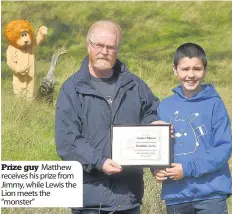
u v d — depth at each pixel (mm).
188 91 4855
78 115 4684
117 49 4688
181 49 4824
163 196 4855
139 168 4781
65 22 21250
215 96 4812
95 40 4625
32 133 10320
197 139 4734
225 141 4707
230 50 18953
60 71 17328
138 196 4832
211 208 4742
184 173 4656
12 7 21500
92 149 4594
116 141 4680
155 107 4934
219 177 4746
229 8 21703
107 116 4691
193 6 21938
